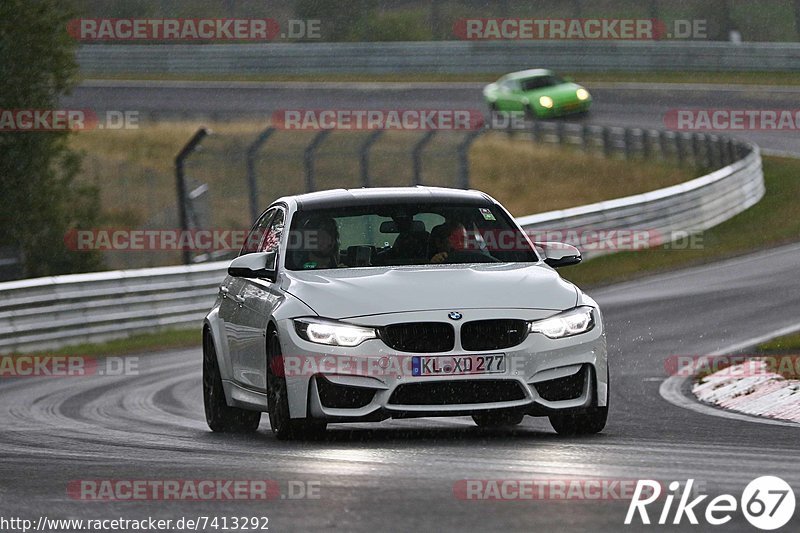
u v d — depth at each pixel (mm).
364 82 173250
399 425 31797
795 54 155375
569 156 133375
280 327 26609
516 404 25750
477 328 25844
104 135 149500
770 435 26578
